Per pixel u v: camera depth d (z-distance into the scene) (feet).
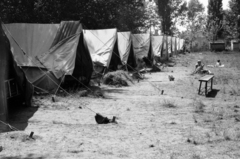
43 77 44.06
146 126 26.61
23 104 36.29
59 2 89.66
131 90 49.88
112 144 21.07
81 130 25.13
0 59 27.40
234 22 210.38
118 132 24.47
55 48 46.80
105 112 33.19
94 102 39.17
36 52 46.62
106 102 39.17
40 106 36.09
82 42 49.42
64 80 45.83
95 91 45.24
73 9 92.79
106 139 22.39
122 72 58.90
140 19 157.17
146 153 18.99
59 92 43.75
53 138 22.63
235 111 32.73
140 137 22.91
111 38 66.49
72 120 29.37
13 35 48.44
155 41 113.80
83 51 50.06
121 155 18.61
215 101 39.42
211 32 210.18
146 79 64.28
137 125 27.04
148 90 49.83
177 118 30.01
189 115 31.30
